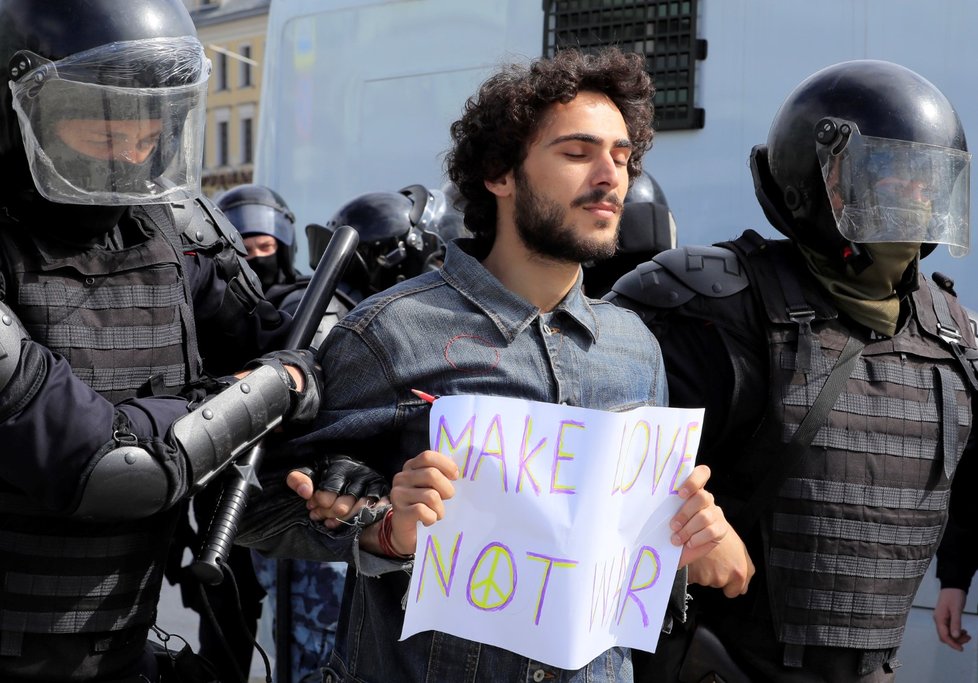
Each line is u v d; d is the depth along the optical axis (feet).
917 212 8.24
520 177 6.62
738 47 15.08
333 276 7.92
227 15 111.14
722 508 8.22
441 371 6.49
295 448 6.73
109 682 7.13
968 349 8.70
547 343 6.63
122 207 7.06
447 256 6.90
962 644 10.25
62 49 6.63
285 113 19.15
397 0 17.99
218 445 6.49
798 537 8.02
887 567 8.14
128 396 7.04
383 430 6.58
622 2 15.79
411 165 17.78
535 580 6.22
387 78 18.02
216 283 8.11
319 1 18.79
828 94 8.56
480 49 17.06
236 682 7.89
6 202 6.88
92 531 6.88
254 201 16.99
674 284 8.48
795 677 8.11
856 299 8.29
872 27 14.08
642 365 6.99
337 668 6.94
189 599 10.97
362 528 6.40
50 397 6.21
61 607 6.82
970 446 9.50
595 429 6.23
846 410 8.11
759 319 8.27
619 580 6.48
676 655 8.25
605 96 6.72
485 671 6.35
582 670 6.52
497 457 6.21
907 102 8.43
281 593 12.58
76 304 6.86
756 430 8.16
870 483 8.09
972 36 13.38
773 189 8.99
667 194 15.44
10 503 6.72
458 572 6.24
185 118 6.95
